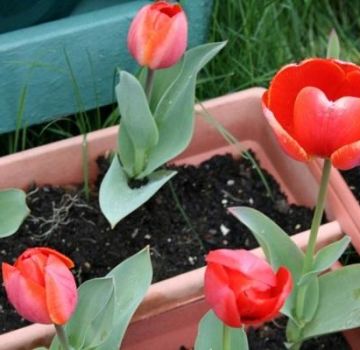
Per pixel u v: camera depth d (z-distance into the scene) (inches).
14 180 55.0
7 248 53.7
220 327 45.3
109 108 62.0
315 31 68.3
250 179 57.1
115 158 51.9
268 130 57.4
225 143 58.2
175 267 53.3
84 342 45.3
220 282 39.3
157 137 51.3
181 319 51.8
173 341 52.6
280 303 39.4
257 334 52.3
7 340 48.4
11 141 60.4
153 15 47.5
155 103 53.1
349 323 48.5
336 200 53.4
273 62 63.8
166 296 50.4
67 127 61.3
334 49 52.5
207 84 62.1
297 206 55.9
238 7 63.8
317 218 46.0
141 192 51.3
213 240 54.4
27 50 56.5
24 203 50.3
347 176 56.5
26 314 40.6
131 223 54.5
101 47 57.7
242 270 39.3
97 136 55.4
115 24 57.4
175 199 55.5
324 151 41.9
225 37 62.9
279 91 42.8
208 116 56.1
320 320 49.1
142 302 50.1
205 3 59.1
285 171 57.2
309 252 47.0
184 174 56.7
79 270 53.1
